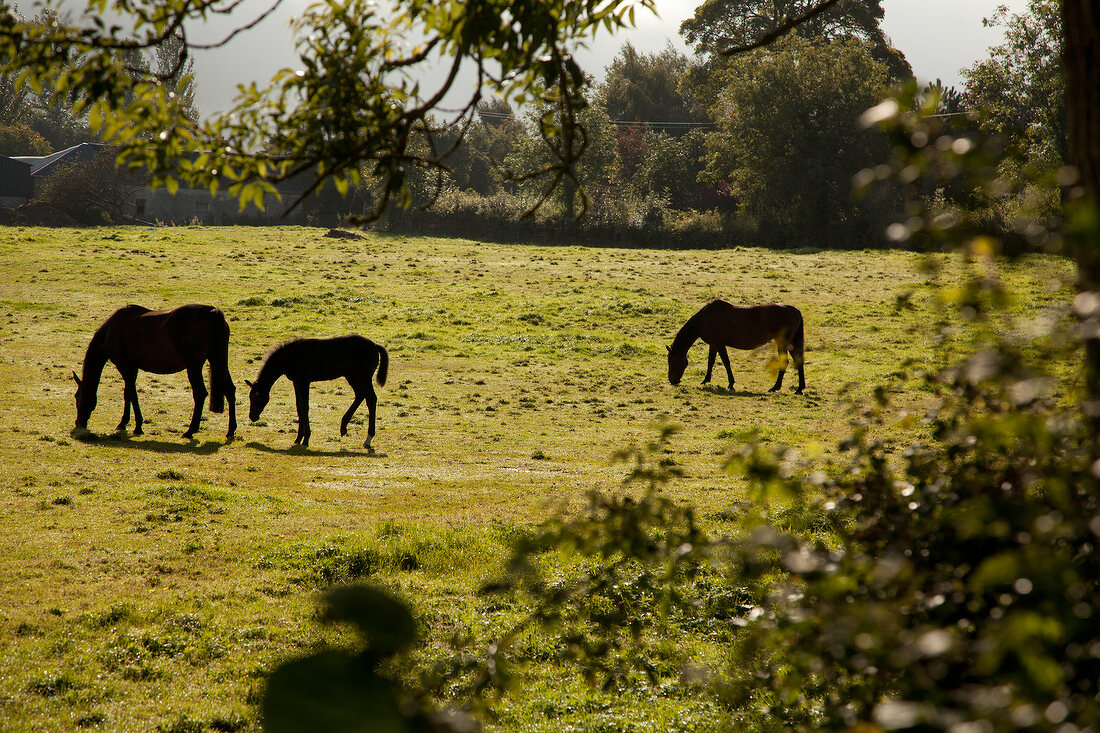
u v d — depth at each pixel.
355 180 3.81
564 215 82.19
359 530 14.31
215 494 15.85
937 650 1.96
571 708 8.33
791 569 3.09
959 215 2.55
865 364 33.94
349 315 42.34
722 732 7.08
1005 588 2.62
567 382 32.22
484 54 3.82
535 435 24.61
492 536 13.91
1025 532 2.48
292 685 1.97
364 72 3.75
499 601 11.02
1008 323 2.54
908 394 27.86
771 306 31.56
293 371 23.12
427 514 15.76
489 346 37.97
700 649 9.27
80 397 22.09
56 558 12.16
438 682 3.72
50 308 40.41
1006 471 3.07
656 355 37.22
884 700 3.74
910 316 41.56
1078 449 2.60
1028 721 1.80
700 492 17.16
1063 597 2.06
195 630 10.17
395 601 2.18
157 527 13.84
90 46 3.62
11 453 18.31
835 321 41.44
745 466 3.67
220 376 22.50
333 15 3.74
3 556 12.12
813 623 3.26
